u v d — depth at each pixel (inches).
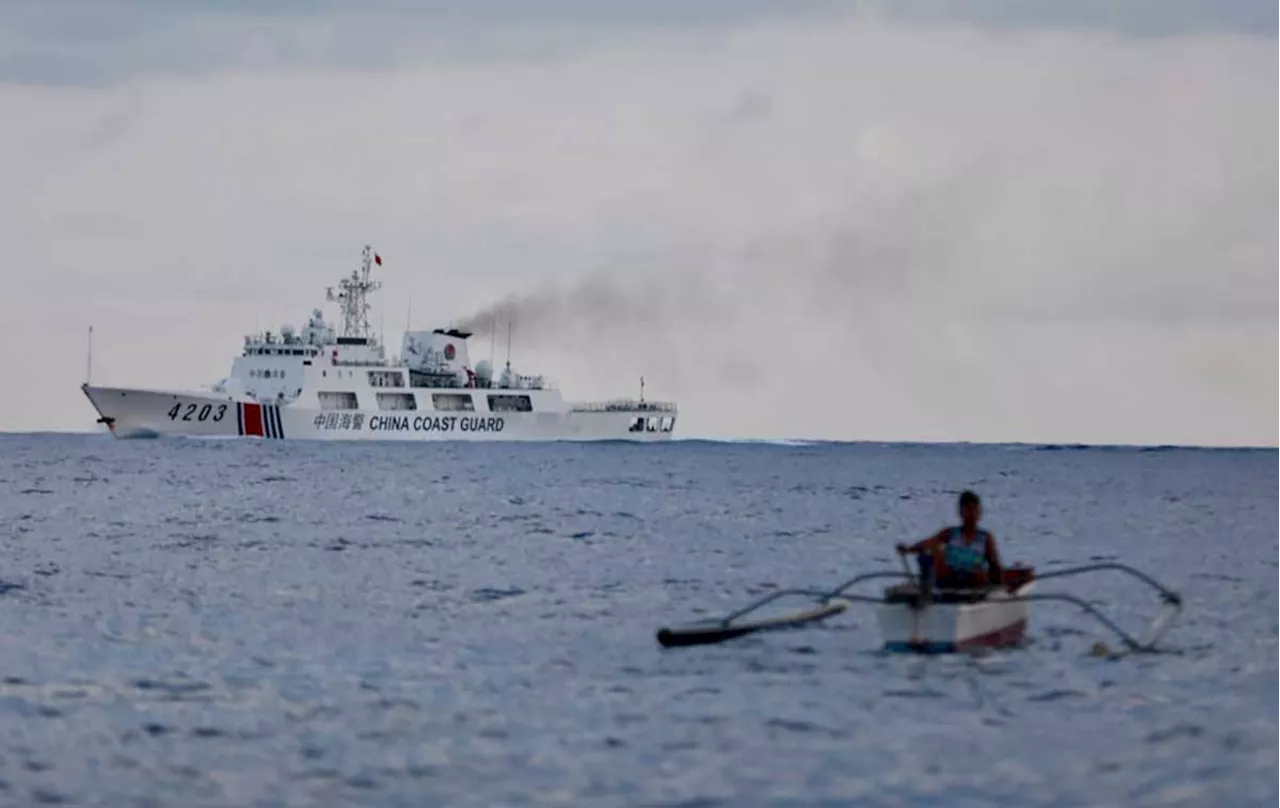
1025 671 5900.6
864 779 4434.1
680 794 4286.4
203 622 7190.0
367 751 4726.9
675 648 6437.0
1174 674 5866.1
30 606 7711.6
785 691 5546.3
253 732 4953.3
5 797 4274.1
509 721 5088.6
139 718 5147.6
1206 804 4200.3
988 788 4347.9
